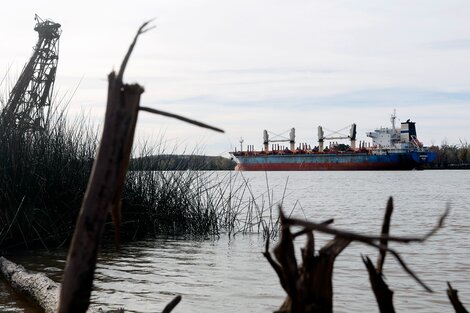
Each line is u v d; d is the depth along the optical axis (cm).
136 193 1056
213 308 509
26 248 856
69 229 896
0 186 836
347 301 541
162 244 968
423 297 563
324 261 138
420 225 1345
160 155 1134
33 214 859
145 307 509
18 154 853
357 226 1338
